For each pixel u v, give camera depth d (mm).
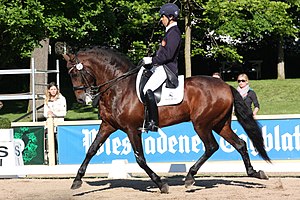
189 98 10125
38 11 18719
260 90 27828
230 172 12695
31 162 13469
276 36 30688
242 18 22984
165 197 9820
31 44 19609
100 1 20750
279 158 12594
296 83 28703
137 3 22000
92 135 13125
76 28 20375
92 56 10234
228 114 10320
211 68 34500
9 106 29344
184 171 12242
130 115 10078
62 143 13258
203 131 10195
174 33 9969
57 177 13211
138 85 10055
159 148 12898
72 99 29750
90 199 9930
